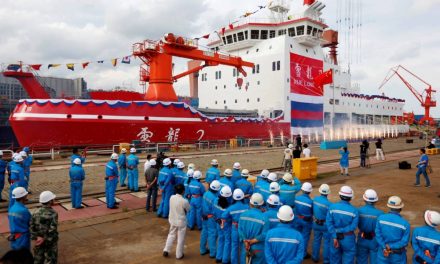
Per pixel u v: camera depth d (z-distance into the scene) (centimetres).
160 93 3253
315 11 4881
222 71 5278
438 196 1357
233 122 3978
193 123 3472
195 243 824
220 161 2466
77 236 871
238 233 633
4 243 805
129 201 1259
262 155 2959
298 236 453
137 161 1445
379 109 7275
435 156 3141
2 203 1195
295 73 4756
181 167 1048
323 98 5306
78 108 2744
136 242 830
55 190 1412
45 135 2656
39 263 565
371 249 598
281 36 4619
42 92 3062
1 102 5103
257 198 563
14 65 2933
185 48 3303
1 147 4259
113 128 2892
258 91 4841
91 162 2338
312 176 1838
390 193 1424
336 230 604
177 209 723
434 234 496
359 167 2308
